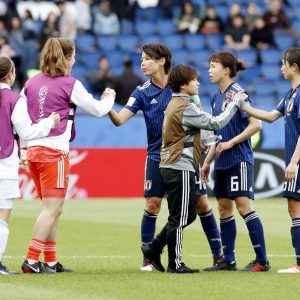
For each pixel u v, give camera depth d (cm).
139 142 5453
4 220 2458
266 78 7138
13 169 2453
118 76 6044
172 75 2455
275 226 3947
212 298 2061
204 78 6994
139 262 2791
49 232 2489
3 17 6800
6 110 2423
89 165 5241
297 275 2439
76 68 6938
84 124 5403
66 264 2734
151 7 7712
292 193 2514
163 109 2612
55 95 2472
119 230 3781
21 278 2370
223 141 2588
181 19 7475
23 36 6494
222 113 2464
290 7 8031
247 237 3550
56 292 2136
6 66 2448
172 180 2447
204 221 2647
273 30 7412
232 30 7250
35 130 2403
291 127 2533
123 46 7238
